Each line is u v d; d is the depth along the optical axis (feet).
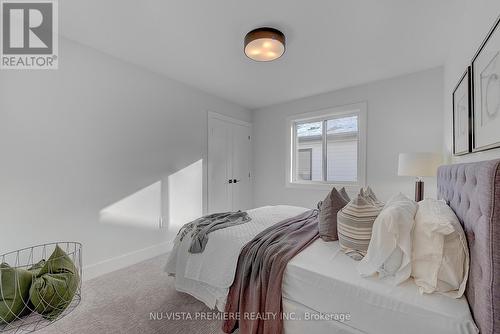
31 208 6.15
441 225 3.33
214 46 7.30
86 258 7.20
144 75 8.83
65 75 6.77
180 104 10.26
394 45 7.18
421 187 8.05
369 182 10.29
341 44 7.14
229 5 5.44
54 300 4.44
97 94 7.48
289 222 6.39
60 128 6.67
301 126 12.94
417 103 9.09
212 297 5.16
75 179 6.98
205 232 5.77
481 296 2.72
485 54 4.01
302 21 6.02
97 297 6.06
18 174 5.95
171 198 9.87
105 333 4.77
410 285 3.46
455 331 2.81
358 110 10.59
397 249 3.57
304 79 9.90
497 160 2.73
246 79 9.93
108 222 7.77
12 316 4.19
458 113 5.93
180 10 5.61
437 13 5.67
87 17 5.90
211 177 11.82
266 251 4.59
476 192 3.10
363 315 3.40
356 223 4.46
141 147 8.76
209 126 11.69
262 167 14.19
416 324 3.02
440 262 3.30
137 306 5.68
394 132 9.63
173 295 6.17
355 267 4.03
